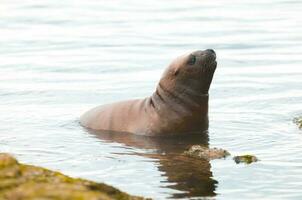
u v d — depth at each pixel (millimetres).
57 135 60750
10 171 33812
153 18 129125
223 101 73062
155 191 44438
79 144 57719
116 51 102062
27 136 60250
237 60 94625
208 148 54125
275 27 117688
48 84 82938
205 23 123062
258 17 127688
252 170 48844
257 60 94312
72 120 66500
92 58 97625
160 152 55000
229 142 57719
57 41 110750
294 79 82562
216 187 45281
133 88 80562
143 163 51375
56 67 92500
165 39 109938
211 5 142875
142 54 99625
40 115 68375
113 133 62000
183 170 49188
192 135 61469
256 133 60219
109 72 89188
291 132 60000
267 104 71125
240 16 129125
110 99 76000
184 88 62625
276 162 50812
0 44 109312
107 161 52094
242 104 71562
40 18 131875
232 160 51531
